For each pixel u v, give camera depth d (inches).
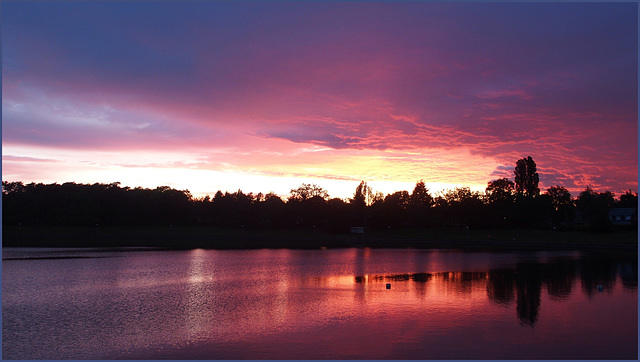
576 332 838.5
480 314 980.6
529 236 4033.0
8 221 5118.1
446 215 5108.3
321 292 1264.8
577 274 1636.3
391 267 1908.2
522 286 1358.3
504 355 713.6
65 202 5359.3
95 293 1243.2
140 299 1157.7
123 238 4357.8
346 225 5364.2
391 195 5816.9
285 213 5723.4
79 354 727.1
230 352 730.8
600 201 5187.0
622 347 751.7
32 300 1145.4
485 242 3804.1
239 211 5654.5
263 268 1861.5
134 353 729.6
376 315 974.4
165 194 5895.7
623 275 1604.3
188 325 895.1
